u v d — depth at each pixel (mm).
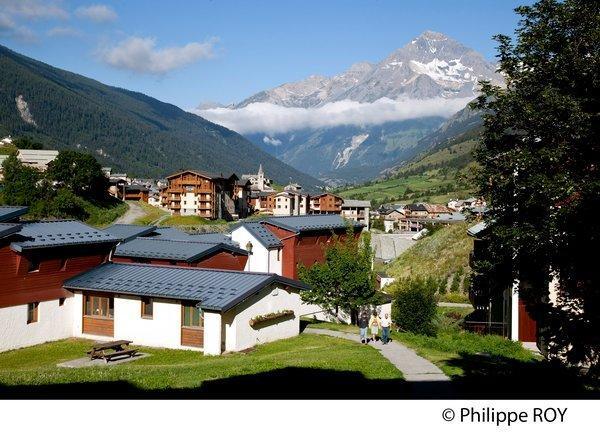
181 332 30688
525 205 17625
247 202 181375
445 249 73312
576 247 16500
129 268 35062
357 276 40625
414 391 18719
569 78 16781
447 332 39156
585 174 16359
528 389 18859
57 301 33156
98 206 134750
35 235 32812
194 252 40938
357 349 29172
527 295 20156
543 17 18125
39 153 180250
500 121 19312
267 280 31797
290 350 30094
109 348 29328
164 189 162625
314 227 55062
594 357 18156
